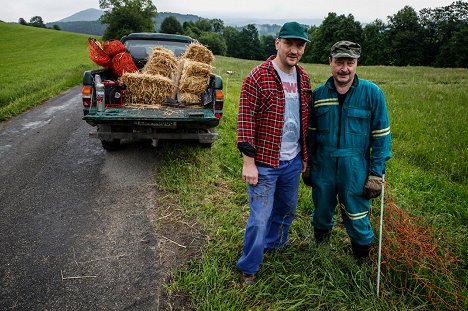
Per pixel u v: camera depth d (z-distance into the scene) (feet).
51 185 14.47
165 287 8.82
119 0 227.61
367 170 8.77
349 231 9.42
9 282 8.87
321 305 8.30
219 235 11.12
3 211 12.27
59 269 9.43
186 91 17.56
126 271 9.46
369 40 247.50
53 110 30.14
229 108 30.83
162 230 11.48
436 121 29.22
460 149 21.18
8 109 28.09
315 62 273.54
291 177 8.82
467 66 206.69
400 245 9.46
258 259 8.62
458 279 9.44
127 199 13.50
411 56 232.32
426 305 8.35
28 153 18.28
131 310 8.14
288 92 8.11
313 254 9.92
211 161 17.33
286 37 7.41
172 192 14.15
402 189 14.79
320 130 8.82
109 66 19.07
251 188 8.44
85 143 20.26
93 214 12.34
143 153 18.45
